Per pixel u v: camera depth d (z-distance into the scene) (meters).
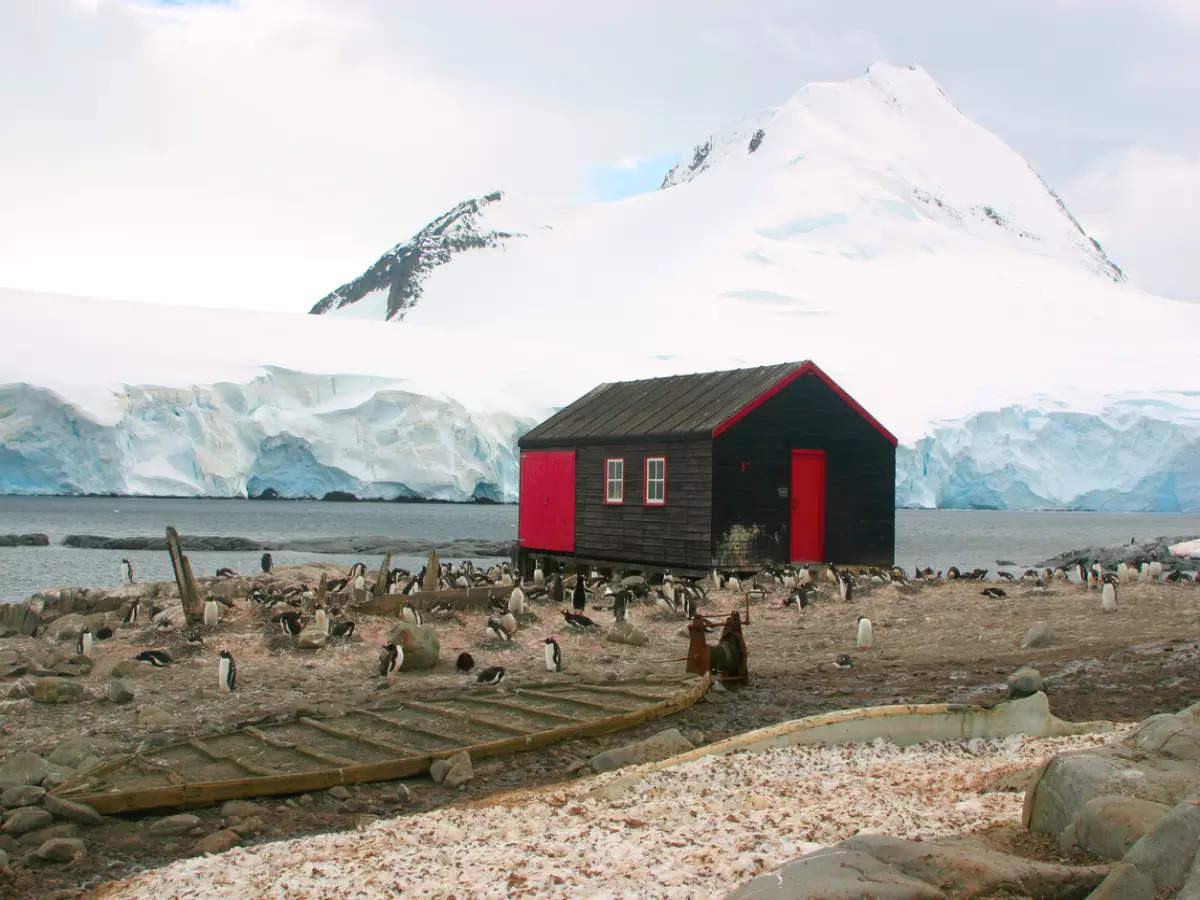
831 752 12.19
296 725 13.52
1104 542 87.06
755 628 22.77
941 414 137.38
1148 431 132.75
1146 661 16.78
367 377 125.19
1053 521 139.75
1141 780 7.51
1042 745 12.28
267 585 28.09
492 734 13.05
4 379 101.81
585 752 12.77
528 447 39.09
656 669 17.52
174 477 107.50
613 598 26.25
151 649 19.03
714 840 8.38
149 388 107.75
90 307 133.88
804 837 8.32
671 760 11.64
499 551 63.75
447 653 19.53
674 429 31.72
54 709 14.70
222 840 9.62
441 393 122.88
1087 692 15.16
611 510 34.41
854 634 21.80
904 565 58.31
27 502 132.88
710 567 30.05
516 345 158.50
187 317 138.62
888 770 11.14
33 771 11.20
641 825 9.09
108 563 53.16
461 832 9.23
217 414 112.50
